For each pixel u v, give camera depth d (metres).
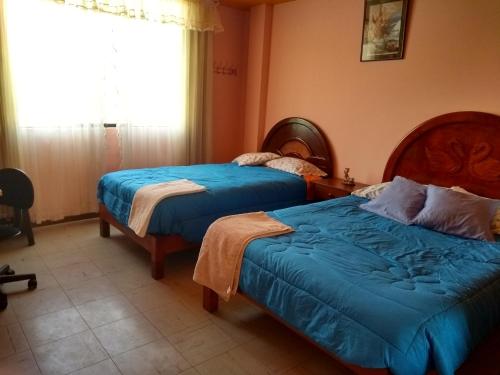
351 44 3.65
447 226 2.37
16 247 3.18
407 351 1.30
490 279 1.77
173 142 4.36
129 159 4.04
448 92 3.00
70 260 2.98
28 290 2.49
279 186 3.40
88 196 3.91
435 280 1.70
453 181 2.98
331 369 1.90
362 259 1.86
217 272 2.13
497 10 2.68
